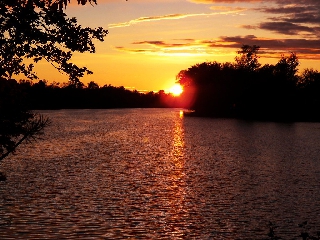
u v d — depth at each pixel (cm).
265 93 13725
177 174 3497
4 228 1984
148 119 12912
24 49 772
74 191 2767
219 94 15200
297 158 4644
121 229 2022
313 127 9981
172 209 2373
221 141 6562
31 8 752
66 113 16838
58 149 5084
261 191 2848
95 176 3331
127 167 3831
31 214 2216
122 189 2864
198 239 1911
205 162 4244
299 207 2428
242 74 14962
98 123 10681
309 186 3030
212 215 2267
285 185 3064
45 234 1922
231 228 2056
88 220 2142
